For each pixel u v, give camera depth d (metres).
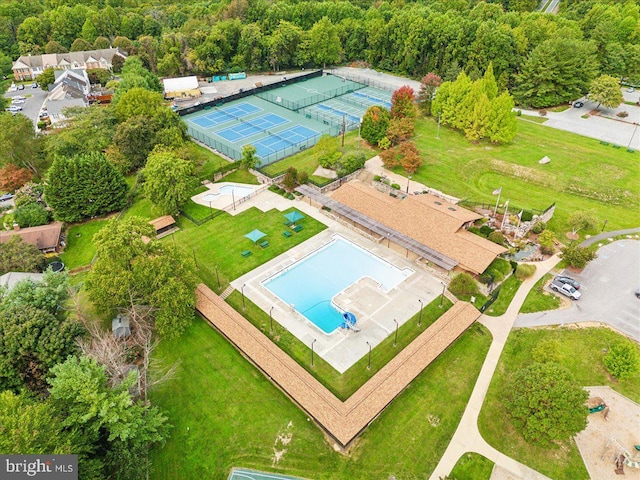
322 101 132.00
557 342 54.28
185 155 89.50
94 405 40.84
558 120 113.44
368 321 60.53
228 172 94.88
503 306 63.03
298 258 71.56
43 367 47.69
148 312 55.88
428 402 50.78
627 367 51.09
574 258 66.69
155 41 152.38
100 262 56.84
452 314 58.25
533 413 44.56
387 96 134.12
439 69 138.50
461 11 169.00
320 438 47.44
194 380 53.47
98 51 156.75
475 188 87.00
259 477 44.41
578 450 46.22
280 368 51.81
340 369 54.00
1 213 85.75
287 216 78.56
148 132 93.88
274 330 59.34
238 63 153.38
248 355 54.12
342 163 91.44
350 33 159.62
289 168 87.00
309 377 51.03
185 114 125.56
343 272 69.44
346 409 46.91
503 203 81.81
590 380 52.94
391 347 56.91
